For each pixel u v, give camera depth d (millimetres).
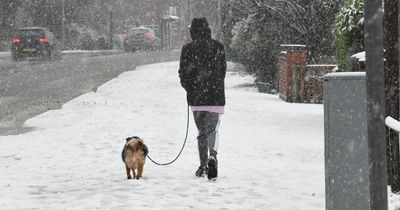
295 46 21703
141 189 8625
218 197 8125
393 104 8117
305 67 21609
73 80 29219
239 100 21297
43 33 41875
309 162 11031
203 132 9508
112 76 31312
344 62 12477
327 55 25078
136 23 86938
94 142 13016
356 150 5289
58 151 12164
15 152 12195
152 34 59750
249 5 25922
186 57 9531
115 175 9812
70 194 8359
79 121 16594
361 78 5258
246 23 26875
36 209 7449
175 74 31938
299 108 19656
